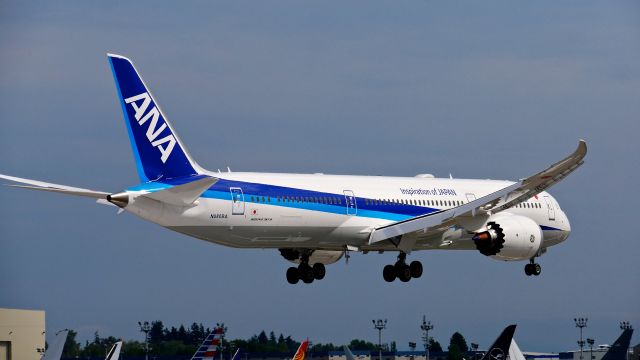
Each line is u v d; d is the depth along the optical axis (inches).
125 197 5103.3
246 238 5546.3
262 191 5526.6
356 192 5885.8
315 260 6264.8
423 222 5816.9
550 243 6638.8
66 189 5029.5
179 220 5285.4
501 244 5940.0
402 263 6245.1
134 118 5285.4
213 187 5383.9
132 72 5295.3
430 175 6461.6
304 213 5644.7
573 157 5334.6
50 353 4384.8
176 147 5364.2
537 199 6540.4
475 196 6353.3
